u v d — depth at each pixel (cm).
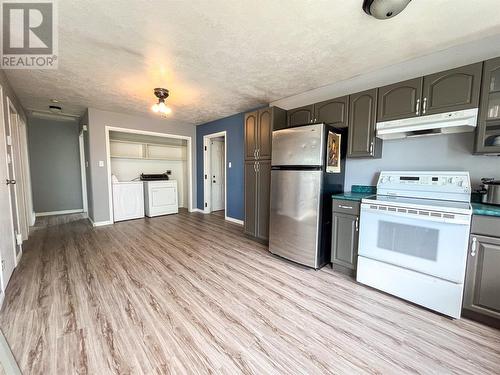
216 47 197
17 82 271
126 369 119
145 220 464
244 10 151
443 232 163
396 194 223
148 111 414
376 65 234
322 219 239
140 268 241
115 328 150
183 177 634
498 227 146
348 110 246
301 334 147
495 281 149
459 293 158
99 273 228
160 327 151
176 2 144
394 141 238
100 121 403
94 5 146
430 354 132
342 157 267
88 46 195
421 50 205
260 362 125
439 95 186
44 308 170
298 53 208
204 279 220
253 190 334
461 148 200
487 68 166
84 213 527
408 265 181
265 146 312
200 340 140
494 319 153
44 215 497
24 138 395
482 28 172
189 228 406
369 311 172
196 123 531
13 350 130
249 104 369
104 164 413
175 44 193
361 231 208
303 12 153
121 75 254
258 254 286
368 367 122
